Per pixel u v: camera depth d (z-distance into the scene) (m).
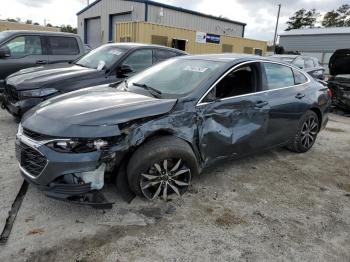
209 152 3.83
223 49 23.84
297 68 5.29
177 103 3.54
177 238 3.01
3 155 4.62
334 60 10.70
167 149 3.36
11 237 2.89
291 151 5.55
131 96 3.77
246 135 4.16
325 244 3.06
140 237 2.99
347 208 3.76
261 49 27.38
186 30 20.83
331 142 6.42
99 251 2.79
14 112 5.61
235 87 4.10
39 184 3.09
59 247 2.80
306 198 3.94
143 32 18.69
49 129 3.07
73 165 2.97
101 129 3.06
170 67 4.49
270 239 3.08
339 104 9.32
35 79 5.67
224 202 3.70
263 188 4.12
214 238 3.04
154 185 3.49
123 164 3.38
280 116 4.64
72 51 8.63
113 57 6.46
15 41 7.80
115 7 26.55
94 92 4.02
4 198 3.51
